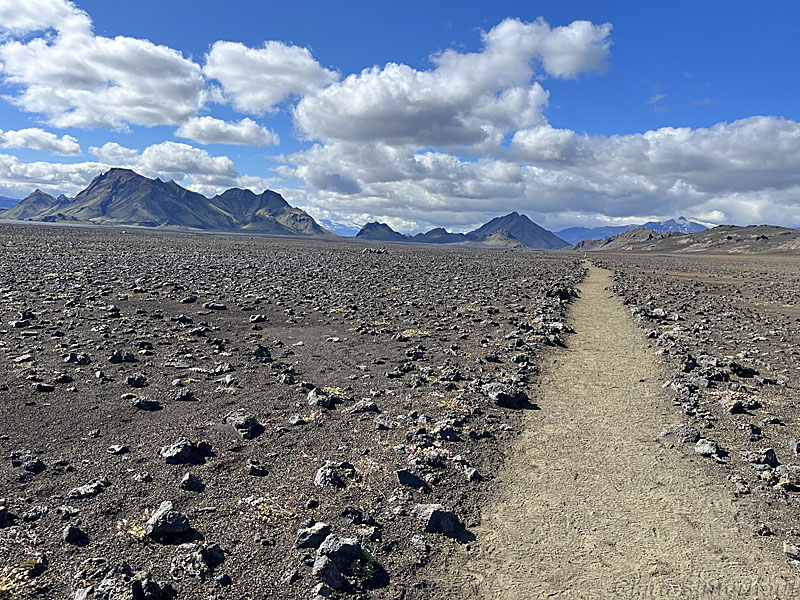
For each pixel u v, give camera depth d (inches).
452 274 2233.0
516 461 469.4
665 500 411.2
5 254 2107.5
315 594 289.4
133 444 451.5
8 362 640.4
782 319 1250.6
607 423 560.4
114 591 265.1
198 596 282.5
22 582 278.1
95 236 4436.5
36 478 385.1
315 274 1946.4
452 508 388.5
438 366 748.0
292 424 513.7
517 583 318.7
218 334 878.4
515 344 880.9
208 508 363.3
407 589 306.2
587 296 1608.0
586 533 368.5
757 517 389.7
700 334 1027.3
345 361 757.3
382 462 443.2
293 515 361.7
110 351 721.0
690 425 546.3
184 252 2915.8
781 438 524.1
